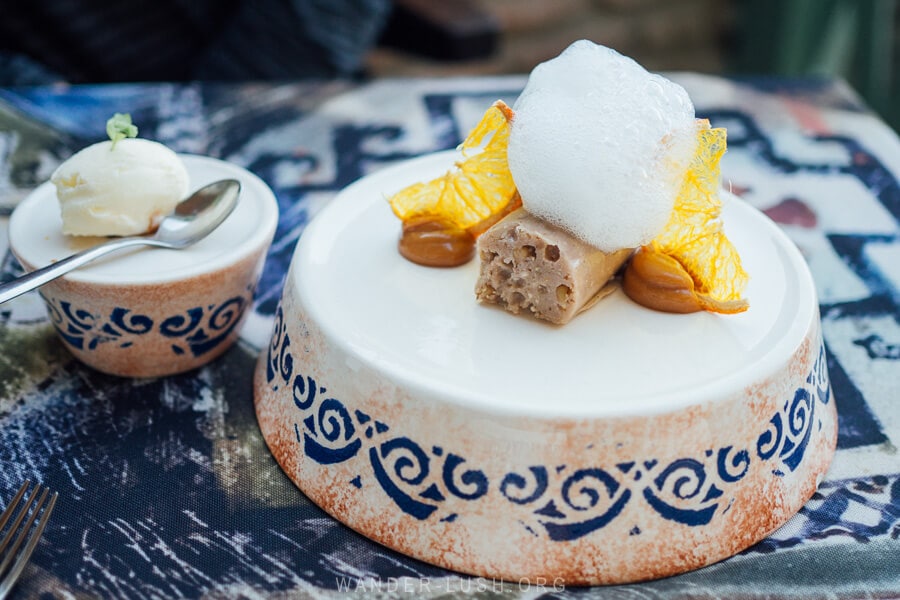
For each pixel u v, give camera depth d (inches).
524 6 42.9
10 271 19.3
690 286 15.9
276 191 22.0
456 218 16.8
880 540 15.4
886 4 36.9
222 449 16.6
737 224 18.0
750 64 42.9
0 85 26.5
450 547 14.8
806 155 24.0
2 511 15.4
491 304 16.1
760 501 15.2
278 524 15.4
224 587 14.6
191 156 19.2
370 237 17.4
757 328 15.8
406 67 37.8
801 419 15.6
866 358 18.5
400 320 15.7
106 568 14.8
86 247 16.9
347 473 15.3
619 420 14.1
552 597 14.5
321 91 25.6
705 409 14.4
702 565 14.9
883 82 39.1
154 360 17.4
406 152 23.3
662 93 15.6
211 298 17.1
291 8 28.0
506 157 16.5
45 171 21.9
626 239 15.5
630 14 46.0
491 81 26.4
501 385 14.6
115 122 17.1
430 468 14.6
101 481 15.9
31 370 17.6
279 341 16.6
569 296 15.4
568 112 15.4
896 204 22.5
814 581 14.8
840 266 20.6
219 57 28.5
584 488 14.3
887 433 17.1
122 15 28.8
